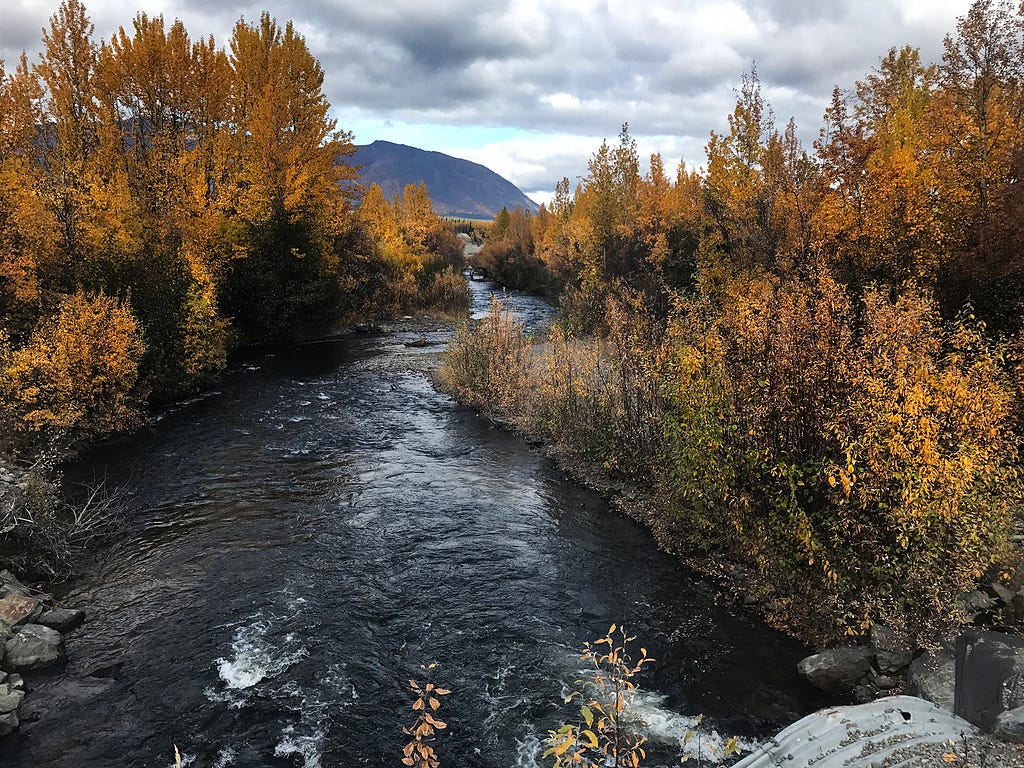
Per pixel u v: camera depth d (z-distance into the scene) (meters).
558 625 9.21
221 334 25.69
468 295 52.97
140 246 20.53
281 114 34.53
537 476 15.31
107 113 29.47
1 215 16.72
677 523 11.68
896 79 21.25
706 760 6.51
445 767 6.57
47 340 16.12
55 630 8.62
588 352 16.89
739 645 8.67
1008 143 12.59
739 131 22.69
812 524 8.80
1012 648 6.65
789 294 10.30
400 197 77.31
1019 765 4.94
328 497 13.86
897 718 5.88
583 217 42.44
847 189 15.48
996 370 9.12
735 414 9.63
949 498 7.51
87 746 6.76
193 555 11.12
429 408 21.67
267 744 6.85
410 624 9.20
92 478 14.59
